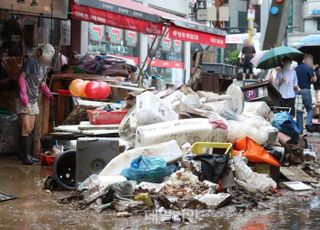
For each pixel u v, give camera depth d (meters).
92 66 13.30
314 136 17.34
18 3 10.95
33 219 6.61
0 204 7.34
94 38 16.67
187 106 9.82
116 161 8.16
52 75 12.10
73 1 11.41
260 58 15.90
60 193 8.02
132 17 12.56
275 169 9.05
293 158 10.48
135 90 11.75
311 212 7.32
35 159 10.59
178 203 7.20
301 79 17.36
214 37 15.27
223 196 7.45
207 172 7.97
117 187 7.22
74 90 11.37
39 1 11.16
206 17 24.98
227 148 8.66
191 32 14.36
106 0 12.34
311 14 48.12
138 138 8.93
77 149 8.15
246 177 8.20
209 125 9.22
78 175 8.12
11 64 11.11
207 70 19.50
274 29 17.69
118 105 11.05
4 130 11.03
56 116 11.92
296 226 6.54
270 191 8.38
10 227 6.27
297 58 17.08
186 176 7.77
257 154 9.01
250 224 6.58
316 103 19.52
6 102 11.13
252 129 9.65
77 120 11.27
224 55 38.66
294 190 8.80
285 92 14.94
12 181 8.77
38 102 10.69
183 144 9.02
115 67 13.59
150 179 7.83
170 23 13.60
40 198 7.70
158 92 11.31
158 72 20.33
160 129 8.98
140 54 18.98
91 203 7.16
